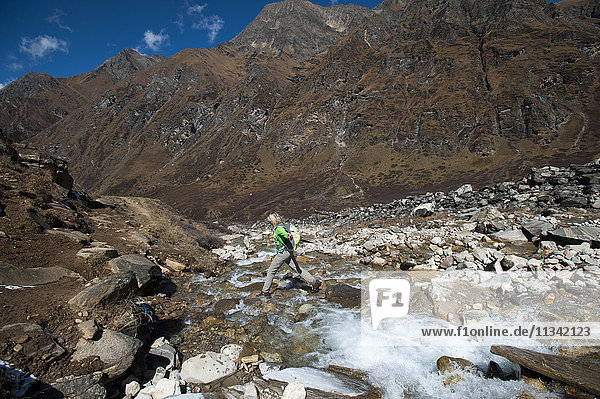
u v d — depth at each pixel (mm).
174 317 5340
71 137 191750
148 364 3885
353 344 4375
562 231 7477
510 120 77688
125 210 13672
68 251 6164
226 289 6906
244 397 3225
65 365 3150
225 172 110500
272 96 154875
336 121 107500
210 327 5047
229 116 151625
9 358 2898
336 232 15531
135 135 176500
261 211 65938
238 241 15047
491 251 6750
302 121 116000
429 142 83250
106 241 8055
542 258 6727
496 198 13922
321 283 6914
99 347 3424
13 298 3955
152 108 189625
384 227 13883
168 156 155125
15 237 5977
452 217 13312
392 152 86062
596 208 10281
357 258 9305
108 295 4340
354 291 6395
